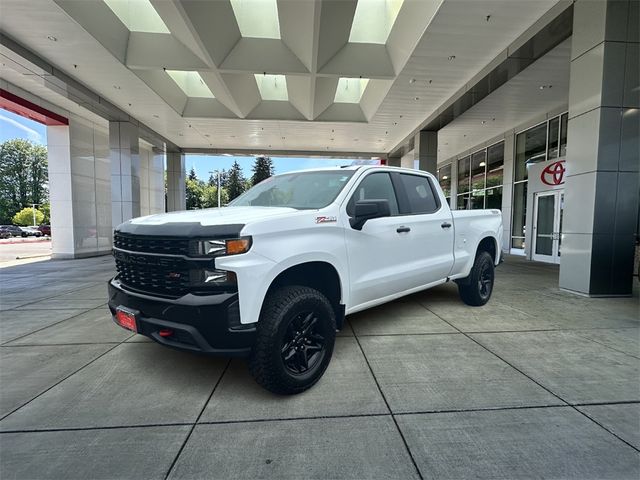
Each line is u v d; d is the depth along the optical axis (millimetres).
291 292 3018
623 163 6609
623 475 2102
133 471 2150
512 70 9953
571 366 3564
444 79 11234
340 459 2250
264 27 10562
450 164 24250
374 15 10758
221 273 2689
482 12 7859
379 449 2342
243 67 10641
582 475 2105
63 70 10867
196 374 3424
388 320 5031
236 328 2672
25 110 13211
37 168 69750
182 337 2758
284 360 2939
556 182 12852
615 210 6645
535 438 2443
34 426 2594
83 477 2100
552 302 6188
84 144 15930
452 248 5094
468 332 4539
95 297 6941
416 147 16812
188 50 10430
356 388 3129
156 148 22062
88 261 14148
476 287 5613
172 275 2812
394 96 12703
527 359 3729
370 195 4035
